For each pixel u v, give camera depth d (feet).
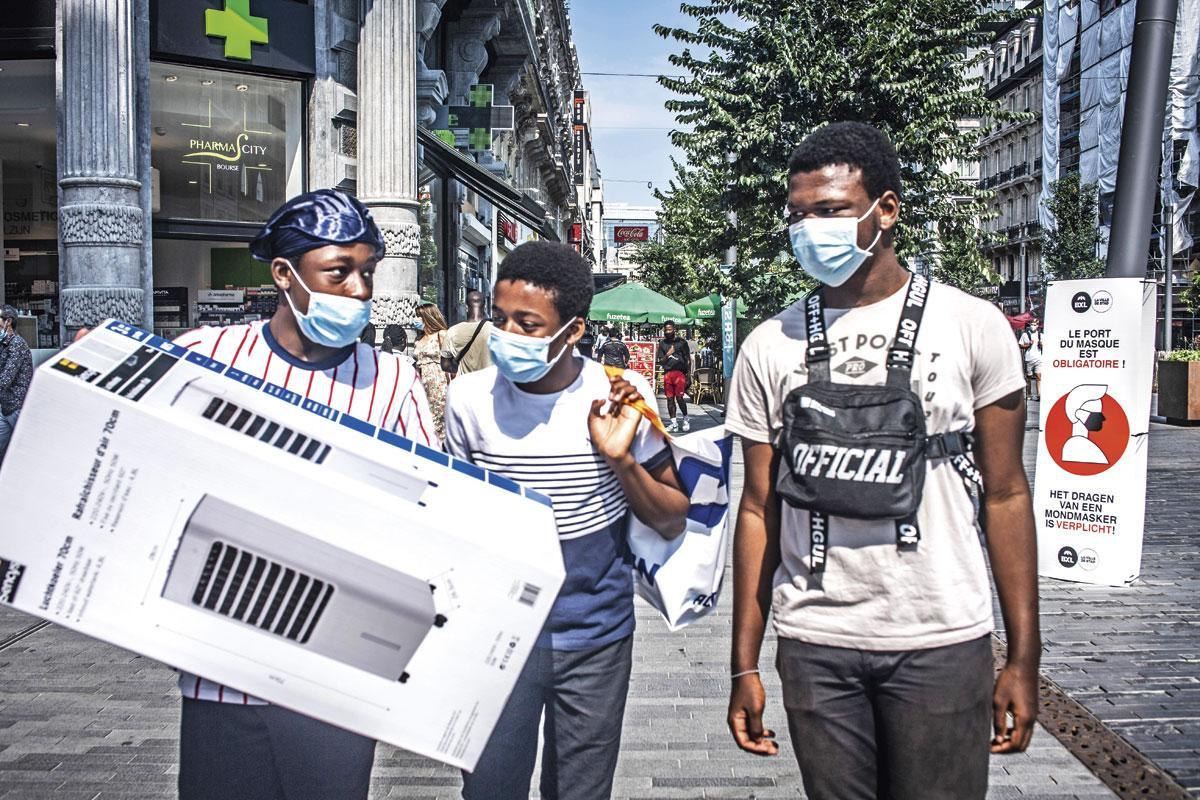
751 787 11.46
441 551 6.07
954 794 6.52
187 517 5.93
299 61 38.81
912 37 44.70
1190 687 14.47
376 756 12.55
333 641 6.06
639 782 11.58
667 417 61.41
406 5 40.11
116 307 32.22
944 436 6.57
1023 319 91.76
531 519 6.40
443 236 65.21
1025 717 6.61
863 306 6.95
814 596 6.71
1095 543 21.26
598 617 7.86
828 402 6.61
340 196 7.07
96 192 32.17
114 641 5.90
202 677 6.14
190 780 6.76
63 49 32.17
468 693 6.14
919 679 6.48
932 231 49.47
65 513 5.88
